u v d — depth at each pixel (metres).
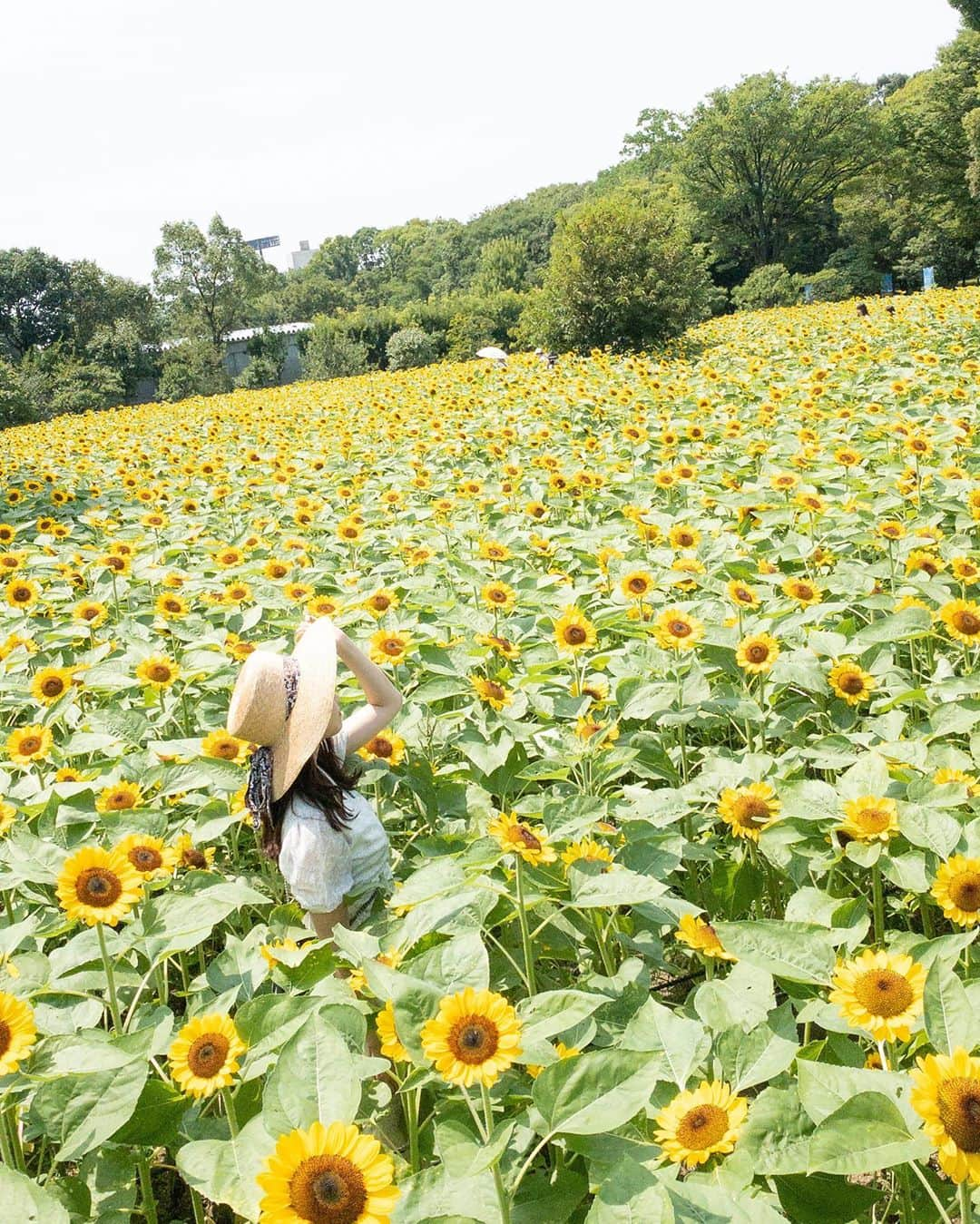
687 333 27.14
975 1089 1.71
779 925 2.58
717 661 4.31
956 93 55.88
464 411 14.20
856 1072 2.12
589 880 2.67
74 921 2.97
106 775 3.86
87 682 4.61
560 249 24.36
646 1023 2.36
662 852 2.99
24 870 2.99
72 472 13.76
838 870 3.33
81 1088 2.30
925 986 2.10
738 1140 2.08
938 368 12.59
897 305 26.12
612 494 8.30
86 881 2.55
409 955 2.73
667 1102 2.28
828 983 2.44
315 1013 2.16
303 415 18.47
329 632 3.09
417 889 2.62
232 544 7.93
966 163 56.31
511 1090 2.41
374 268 159.62
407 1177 2.16
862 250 63.00
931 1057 1.76
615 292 23.52
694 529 6.20
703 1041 2.29
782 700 4.38
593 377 16.86
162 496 10.95
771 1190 2.11
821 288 57.06
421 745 4.18
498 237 129.62
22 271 74.75
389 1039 2.26
